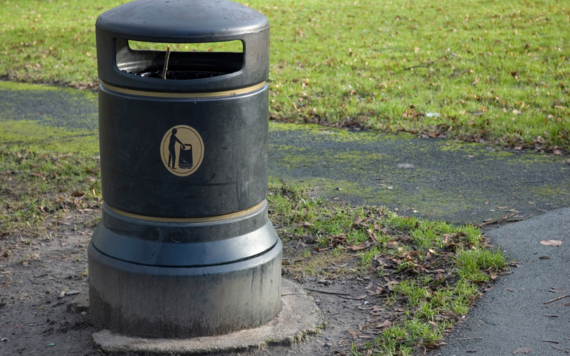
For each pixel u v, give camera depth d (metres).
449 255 4.54
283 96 10.12
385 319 3.81
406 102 9.47
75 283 4.38
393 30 15.97
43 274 4.52
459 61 12.16
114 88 3.29
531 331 3.50
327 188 6.27
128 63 3.69
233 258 3.43
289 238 5.12
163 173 3.27
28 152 7.47
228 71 3.82
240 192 3.42
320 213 5.49
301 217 5.45
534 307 3.74
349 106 9.41
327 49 14.07
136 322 3.46
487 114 8.62
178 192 3.29
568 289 3.90
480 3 19.02
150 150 3.25
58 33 16.58
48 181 6.48
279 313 3.80
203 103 3.19
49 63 13.16
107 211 3.56
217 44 15.80
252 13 3.36
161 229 3.36
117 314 3.51
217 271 3.38
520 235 4.79
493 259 4.34
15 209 5.75
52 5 21.58
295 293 4.10
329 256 4.77
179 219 3.34
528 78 10.60
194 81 3.15
